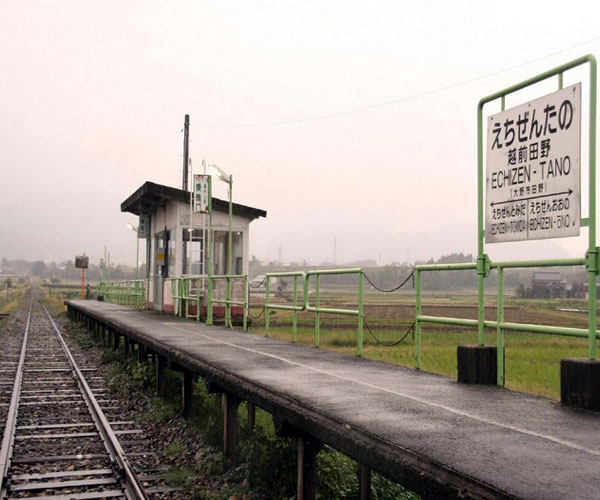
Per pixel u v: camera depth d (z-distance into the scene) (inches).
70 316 1510.8
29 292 4517.7
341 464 260.7
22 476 271.1
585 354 695.1
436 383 251.6
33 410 421.7
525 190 230.4
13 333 1080.2
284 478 246.4
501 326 245.0
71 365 641.6
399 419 183.2
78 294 3526.1
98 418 383.2
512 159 237.6
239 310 813.2
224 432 287.9
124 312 871.7
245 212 852.0
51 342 920.3
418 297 295.3
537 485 123.6
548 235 219.6
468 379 250.2
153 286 951.6
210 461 280.2
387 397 218.4
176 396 415.8
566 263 211.2
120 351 675.4
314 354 353.1
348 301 1850.4
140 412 406.9
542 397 220.7
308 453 213.8
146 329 538.9
